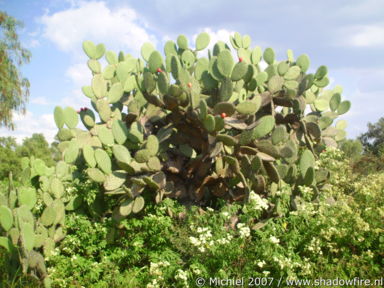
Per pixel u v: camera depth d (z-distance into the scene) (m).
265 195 4.84
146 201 4.60
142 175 4.57
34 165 4.92
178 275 3.62
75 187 4.70
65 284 3.74
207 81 4.69
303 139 5.80
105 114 5.16
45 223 4.09
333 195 5.43
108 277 3.88
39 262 3.72
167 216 4.36
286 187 4.54
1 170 16.44
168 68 4.83
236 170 4.44
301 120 5.43
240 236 3.72
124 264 4.25
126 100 5.59
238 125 4.54
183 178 5.01
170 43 5.64
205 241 3.61
